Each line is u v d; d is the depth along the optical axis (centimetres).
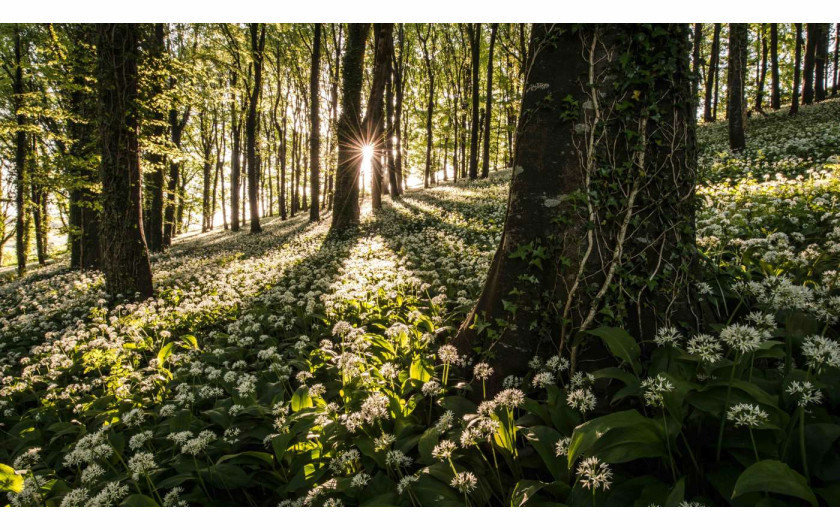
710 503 221
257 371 515
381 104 1750
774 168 1173
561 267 344
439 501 247
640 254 329
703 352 242
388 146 2442
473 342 387
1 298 1428
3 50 1909
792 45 3170
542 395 321
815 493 204
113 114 959
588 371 324
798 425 229
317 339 619
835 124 1528
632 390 257
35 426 498
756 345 224
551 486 241
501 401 268
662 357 286
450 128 3588
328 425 323
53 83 1667
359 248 1195
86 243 1767
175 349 689
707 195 938
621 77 333
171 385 522
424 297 717
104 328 760
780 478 183
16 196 1980
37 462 429
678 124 336
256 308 767
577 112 342
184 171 4047
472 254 902
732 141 1591
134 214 1001
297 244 1670
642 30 331
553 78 352
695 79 343
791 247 461
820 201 623
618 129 335
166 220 2828
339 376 453
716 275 366
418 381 370
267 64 3238
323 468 316
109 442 396
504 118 3728
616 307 325
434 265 903
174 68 1151
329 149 3250
